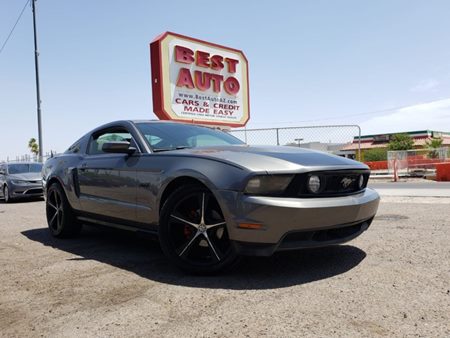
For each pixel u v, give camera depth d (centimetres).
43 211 859
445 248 375
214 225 307
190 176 315
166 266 352
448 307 237
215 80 1658
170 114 1477
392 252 368
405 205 709
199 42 1597
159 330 219
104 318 239
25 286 307
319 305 246
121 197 388
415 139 5506
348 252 373
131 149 379
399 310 235
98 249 435
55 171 508
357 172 327
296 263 342
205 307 250
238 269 330
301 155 327
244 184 286
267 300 257
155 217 350
